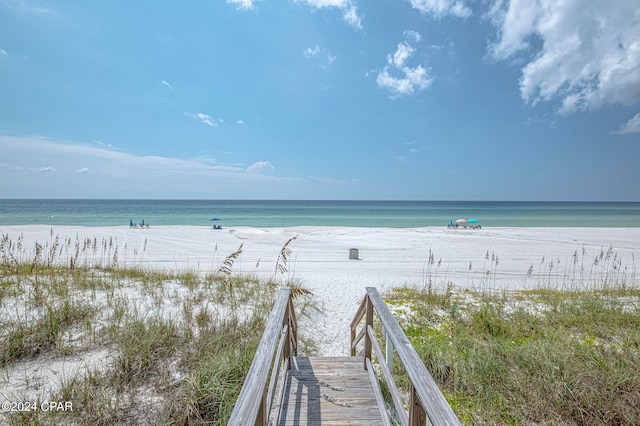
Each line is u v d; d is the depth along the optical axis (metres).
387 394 3.61
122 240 19.64
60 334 4.23
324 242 20.02
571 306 6.60
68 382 3.35
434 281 9.88
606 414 3.11
